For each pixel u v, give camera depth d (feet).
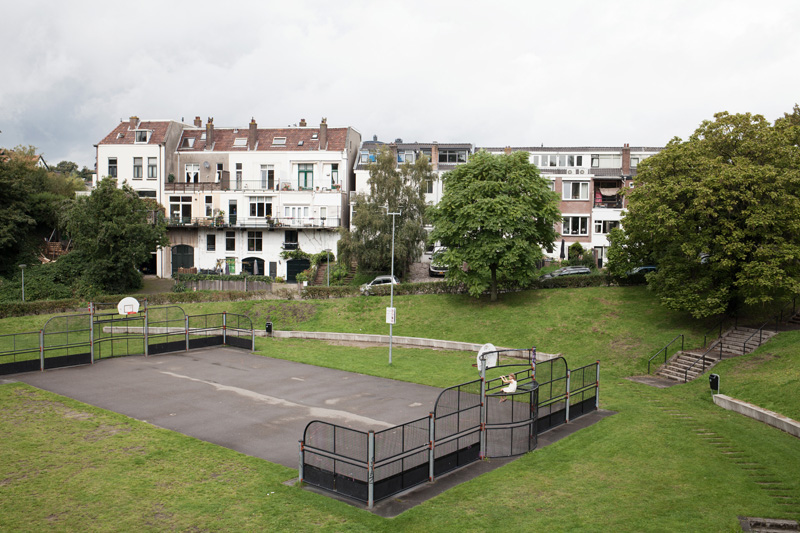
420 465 57.62
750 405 78.74
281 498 53.88
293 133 230.07
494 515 50.37
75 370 108.27
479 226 141.08
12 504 51.83
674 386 95.91
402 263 182.50
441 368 111.96
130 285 185.98
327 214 215.31
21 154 255.70
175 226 213.46
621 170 215.51
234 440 70.23
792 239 105.50
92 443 67.67
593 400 83.05
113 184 178.50
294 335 144.87
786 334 102.01
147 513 50.57
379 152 201.77
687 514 50.01
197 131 234.38
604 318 131.44
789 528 48.11
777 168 108.88
